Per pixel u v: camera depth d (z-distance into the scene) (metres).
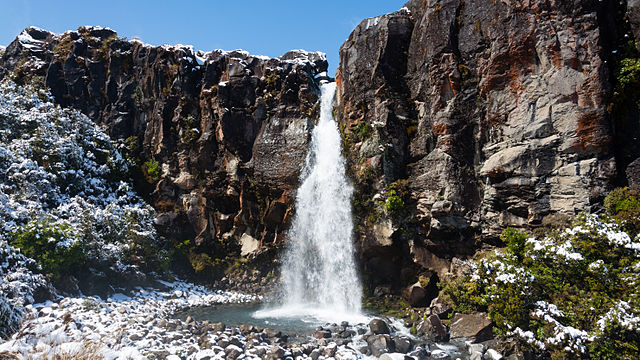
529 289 10.92
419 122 17.86
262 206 22.14
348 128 19.81
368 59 19.48
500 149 15.12
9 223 15.50
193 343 11.40
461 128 16.27
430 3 18.02
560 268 10.80
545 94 14.05
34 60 27.06
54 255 14.92
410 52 18.84
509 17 14.94
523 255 12.39
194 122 23.83
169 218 22.62
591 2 13.50
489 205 15.44
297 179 21.12
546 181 13.82
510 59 14.89
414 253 17.08
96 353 7.20
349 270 18.78
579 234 10.91
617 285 9.75
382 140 18.05
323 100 22.50
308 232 20.41
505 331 11.20
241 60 23.81
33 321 10.21
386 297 17.86
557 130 13.70
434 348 11.72
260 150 22.08
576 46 13.51
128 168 24.31
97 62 26.50
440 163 16.45
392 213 17.36
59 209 18.42
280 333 12.62
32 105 23.47
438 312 14.30
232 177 22.28
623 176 12.81
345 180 19.39
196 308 17.17
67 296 14.96
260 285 21.28
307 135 21.34
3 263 13.55
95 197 21.61
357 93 19.73
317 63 25.59
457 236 16.27
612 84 13.13
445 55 16.77
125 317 13.80
